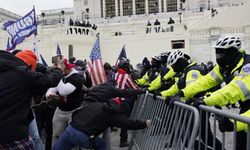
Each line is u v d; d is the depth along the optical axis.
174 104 4.12
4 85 3.25
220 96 3.29
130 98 6.67
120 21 49.81
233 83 3.26
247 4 25.45
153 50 29.22
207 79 4.10
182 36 28.38
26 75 3.35
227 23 26.59
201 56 27.27
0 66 3.29
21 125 3.32
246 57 3.53
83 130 4.58
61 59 5.28
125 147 7.22
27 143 3.37
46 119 6.23
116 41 30.27
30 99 3.45
